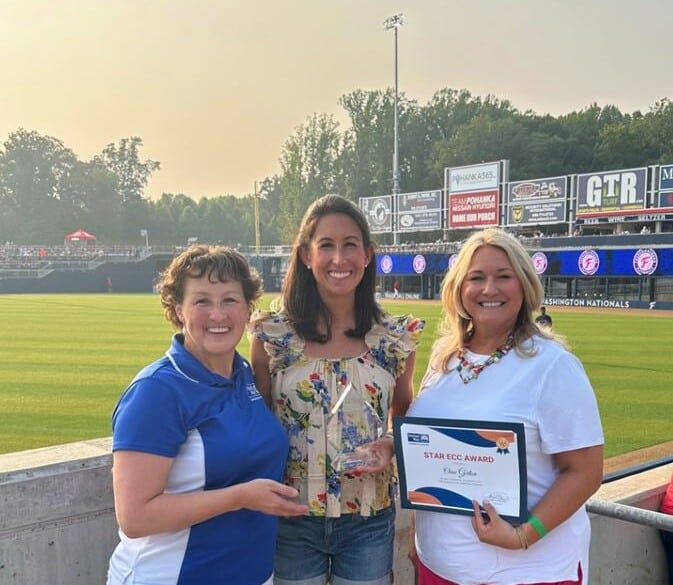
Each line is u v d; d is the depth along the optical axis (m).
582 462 1.94
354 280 2.28
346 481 2.27
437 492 2.08
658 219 35.28
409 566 3.21
